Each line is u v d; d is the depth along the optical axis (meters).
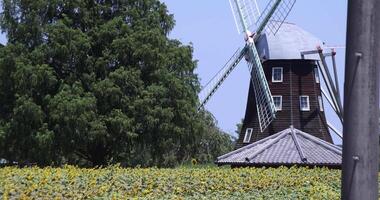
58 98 38.75
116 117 39.28
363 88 3.84
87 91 40.66
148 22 43.44
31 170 19.42
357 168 3.84
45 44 40.94
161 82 41.97
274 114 42.75
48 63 41.31
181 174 20.22
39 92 40.16
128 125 39.44
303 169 26.31
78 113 38.41
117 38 41.47
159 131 40.78
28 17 41.28
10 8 41.91
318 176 24.00
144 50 41.22
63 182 16.98
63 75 41.72
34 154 38.84
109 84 39.91
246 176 21.39
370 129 3.84
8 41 42.12
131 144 40.81
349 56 3.89
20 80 39.44
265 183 20.59
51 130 38.91
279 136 35.22
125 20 43.38
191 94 43.44
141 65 42.06
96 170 20.62
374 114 3.84
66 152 39.81
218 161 34.09
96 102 39.72
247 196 17.36
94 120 39.09
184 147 43.62
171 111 41.19
